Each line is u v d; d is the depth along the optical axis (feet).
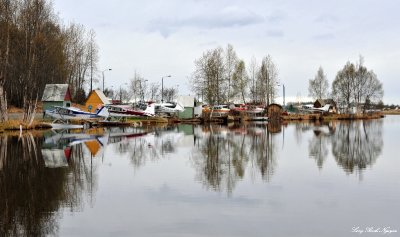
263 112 285.84
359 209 37.93
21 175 55.42
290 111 359.66
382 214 36.32
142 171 58.80
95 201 40.91
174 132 145.69
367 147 94.68
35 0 139.95
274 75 305.32
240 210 37.58
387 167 62.95
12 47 137.08
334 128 183.11
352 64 340.80
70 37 228.02
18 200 41.24
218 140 112.16
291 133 144.25
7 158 72.33
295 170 59.88
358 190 45.93
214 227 32.71
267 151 85.20
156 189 46.42
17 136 118.73
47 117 187.21
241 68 281.33
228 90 270.05
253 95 303.48
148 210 37.55
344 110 359.87
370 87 343.46
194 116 248.11
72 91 236.02
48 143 98.94
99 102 221.66
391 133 147.02
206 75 247.09
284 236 30.73
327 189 46.50
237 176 54.80
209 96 245.04
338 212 37.01
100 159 71.77
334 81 368.07
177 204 39.68
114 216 35.70
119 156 76.02
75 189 46.42
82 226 33.01
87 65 248.52
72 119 177.99
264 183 49.96
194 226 32.96
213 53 249.34
